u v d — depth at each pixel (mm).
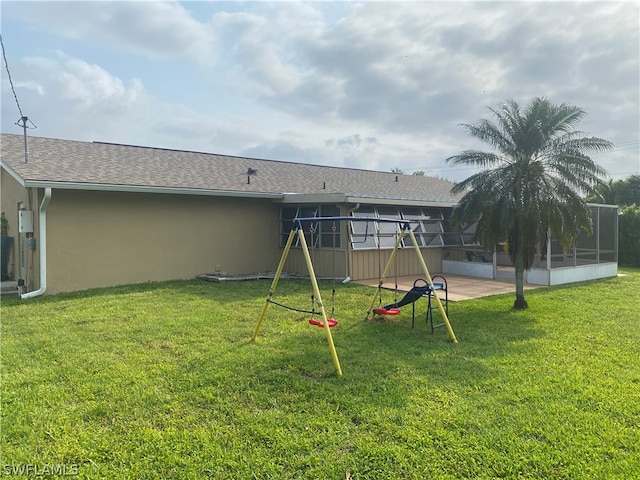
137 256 10570
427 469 2717
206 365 4594
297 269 12859
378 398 3768
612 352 5141
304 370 4488
